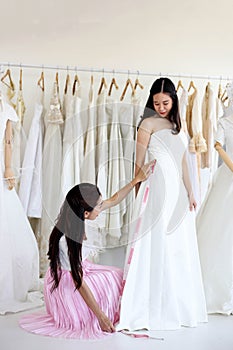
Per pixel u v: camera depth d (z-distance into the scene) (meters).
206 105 4.52
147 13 4.68
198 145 4.32
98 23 4.66
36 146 4.32
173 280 3.35
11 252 3.90
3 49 4.60
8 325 3.31
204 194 4.55
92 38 4.68
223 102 4.59
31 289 4.05
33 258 4.02
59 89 4.66
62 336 3.10
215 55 4.77
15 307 3.68
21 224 4.00
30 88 4.62
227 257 3.68
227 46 4.76
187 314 3.37
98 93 4.43
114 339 3.08
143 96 4.75
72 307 3.23
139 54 4.73
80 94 4.48
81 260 3.18
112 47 4.70
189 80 4.80
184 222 3.44
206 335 3.20
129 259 3.28
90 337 3.09
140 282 3.29
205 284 3.70
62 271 3.25
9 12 4.56
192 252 3.51
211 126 4.48
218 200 3.83
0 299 3.78
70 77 4.68
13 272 3.89
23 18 4.58
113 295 3.31
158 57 4.74
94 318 3.24
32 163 4.28
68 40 4.65
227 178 3.85
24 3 4.57
